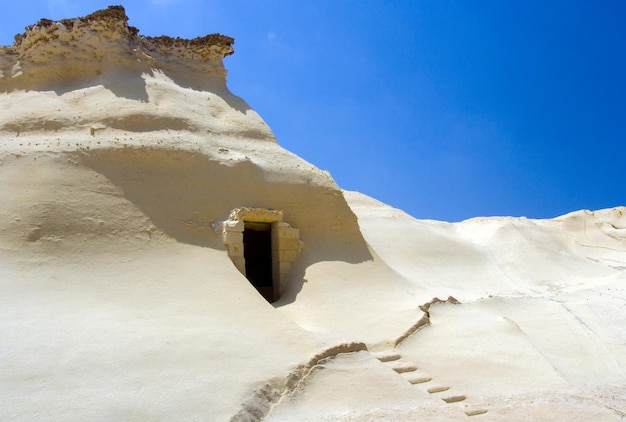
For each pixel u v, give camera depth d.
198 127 14.54
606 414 7.84
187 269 10.87
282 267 13.06
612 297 15.62
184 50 17.25
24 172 11.58
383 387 8.22
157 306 9.48
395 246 21.77
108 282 9.85
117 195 11.74
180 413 6.58
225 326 9.15
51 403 6.34
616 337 12.15
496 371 9.88
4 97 14.97
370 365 8.83
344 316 11.59
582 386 9.60
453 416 7.36
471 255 23.27
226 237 11.94
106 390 6.77
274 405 7.33
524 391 9.13
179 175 12.75
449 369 9.82
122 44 15.64
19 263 9.73
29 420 5.98
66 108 13.92
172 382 7.18
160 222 11.70
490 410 8.02
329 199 14.93
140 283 10.04
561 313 13.69
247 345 8.57
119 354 7.56
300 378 8.00
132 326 8.47
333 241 14.35
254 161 14.31
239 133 15.48
